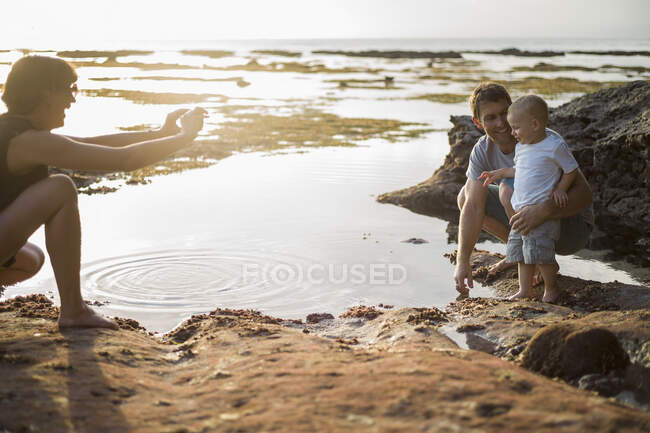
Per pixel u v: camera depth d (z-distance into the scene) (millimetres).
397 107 21219
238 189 8258
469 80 36500
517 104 3783
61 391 2145
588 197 3881
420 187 7855
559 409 1784
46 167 2918
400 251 5488
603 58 80562
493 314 3465
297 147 12273
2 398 2062
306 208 7141
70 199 2885
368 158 10984
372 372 2172
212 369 2455
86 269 4793
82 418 1928
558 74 42375
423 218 6820
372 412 1812
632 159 7355
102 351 2635
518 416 1735
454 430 1661
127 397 2141
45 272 4801
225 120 16719
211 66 52406
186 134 3111
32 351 2586
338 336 3445
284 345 2719
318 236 5906
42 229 6090
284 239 5793
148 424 1887
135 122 14820
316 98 24812
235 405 1994
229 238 5770
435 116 18344
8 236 2703
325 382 2107
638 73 43875
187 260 5078
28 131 2742
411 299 4277
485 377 2064
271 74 43625
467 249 4164
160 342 3090
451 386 1968
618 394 2316
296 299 4266
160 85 29047
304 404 1916
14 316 3244
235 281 4602
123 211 6859
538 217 3736
